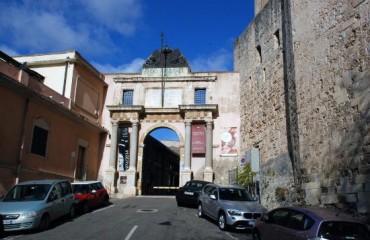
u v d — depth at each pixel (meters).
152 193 36.06
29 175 19.91
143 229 12.81
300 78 16.73
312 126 15.28
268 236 9.75
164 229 12.91
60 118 23.69
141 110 29.55
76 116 25.00
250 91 26.69
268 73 23.22
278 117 21.06
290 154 18.75
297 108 16.78
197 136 29.08
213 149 28.98
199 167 28.75
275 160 20.70
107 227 13.28
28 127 19.98
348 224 8.16
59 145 23.44
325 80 14.55
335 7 14.25
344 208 12.52
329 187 13.55
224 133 29.09
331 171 13.55
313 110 15.29
